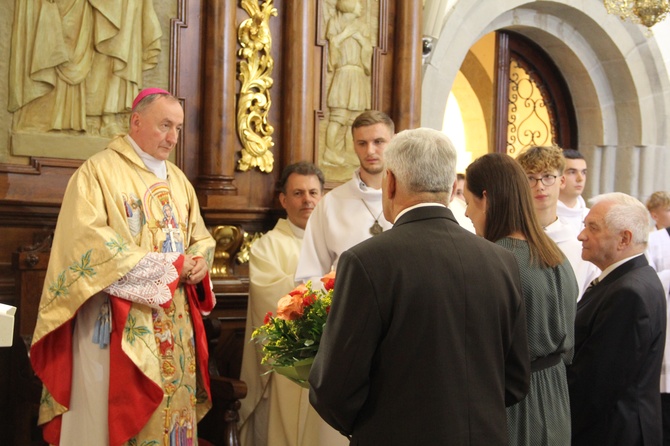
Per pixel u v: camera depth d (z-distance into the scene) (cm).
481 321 212
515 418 244
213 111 463
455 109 890
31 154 421
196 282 349
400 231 215
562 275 253
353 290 206
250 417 419
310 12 496
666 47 794
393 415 205
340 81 517
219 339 457
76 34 431
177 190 367
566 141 818
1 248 417
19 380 403
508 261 225
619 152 807
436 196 221
